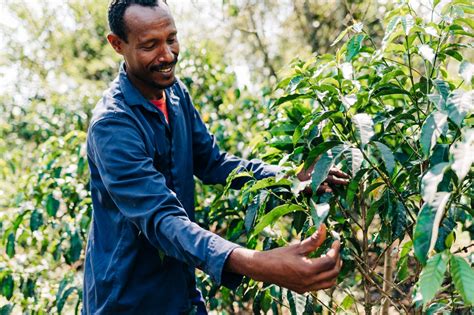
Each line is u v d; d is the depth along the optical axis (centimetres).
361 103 129
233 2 547
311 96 130
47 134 329
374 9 408
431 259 87
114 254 138
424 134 97
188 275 154
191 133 155
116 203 125
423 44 118
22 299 240
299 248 100
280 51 547
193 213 153
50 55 624
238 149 254
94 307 144
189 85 287
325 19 504
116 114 129
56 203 212
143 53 128
